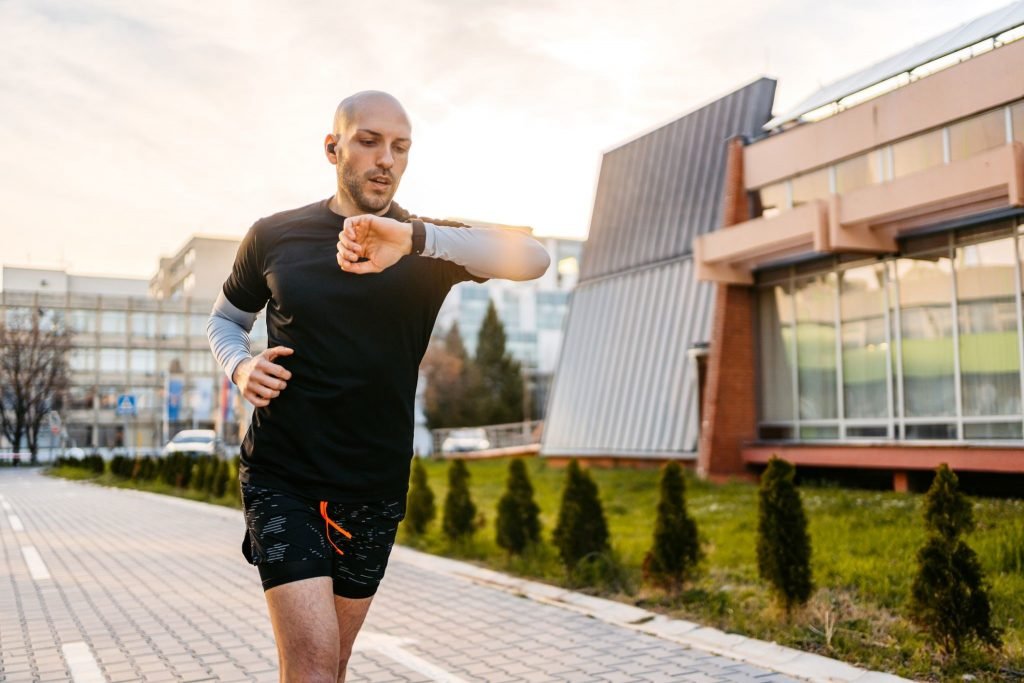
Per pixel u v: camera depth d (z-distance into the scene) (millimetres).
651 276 21750
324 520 2654
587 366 23266
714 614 6496
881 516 10516
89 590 8133
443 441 46906
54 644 6004
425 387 58281
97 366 67938
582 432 22844
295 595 2500
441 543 10867
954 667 4922
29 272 83250
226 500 18797
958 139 13617
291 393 2672
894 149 14664
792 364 16938
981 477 13320
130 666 5410
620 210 23484
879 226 14391
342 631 2799
